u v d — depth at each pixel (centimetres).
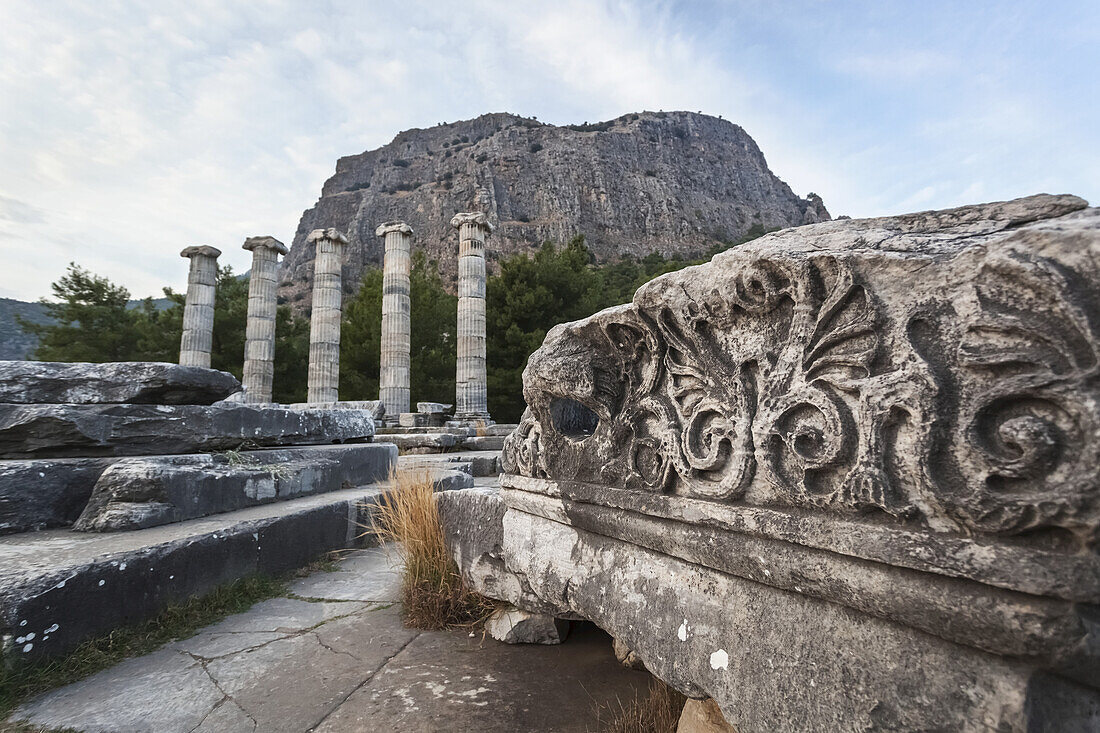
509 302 1744
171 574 277
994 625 93
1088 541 87
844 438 119
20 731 183
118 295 2103
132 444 389
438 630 266
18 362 380
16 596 211
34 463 339
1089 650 85
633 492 176
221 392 457
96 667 227
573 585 198
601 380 200
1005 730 91
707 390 158
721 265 152
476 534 262
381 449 608
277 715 192
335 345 1578
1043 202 116
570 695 202
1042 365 93
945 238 120
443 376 1977
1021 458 93
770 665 125
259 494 417
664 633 154
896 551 106
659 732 174
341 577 361
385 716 190
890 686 105
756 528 133
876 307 117
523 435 244
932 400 105
